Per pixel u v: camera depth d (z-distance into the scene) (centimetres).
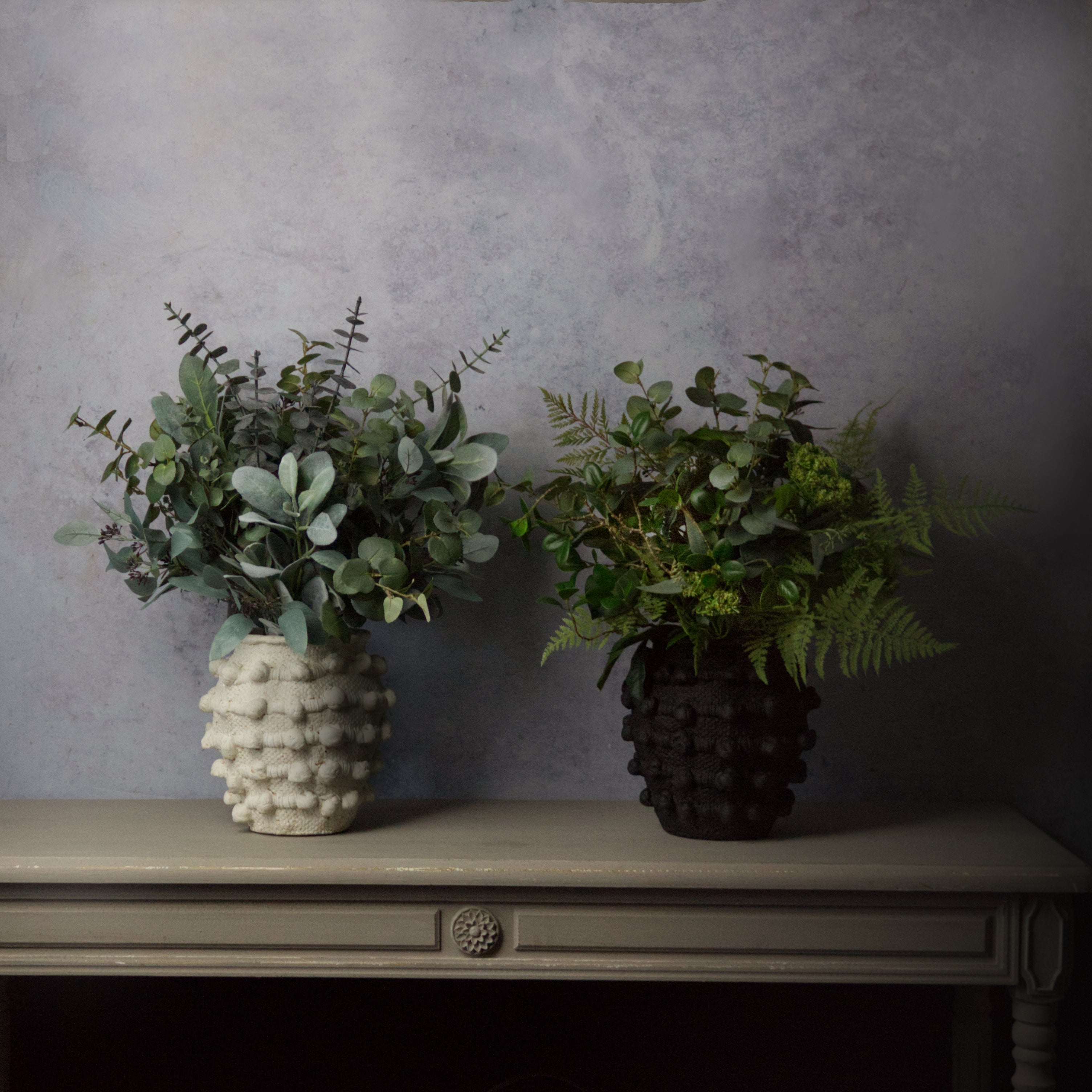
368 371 162
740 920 124
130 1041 163
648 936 124
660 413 141
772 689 128
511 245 163
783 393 145
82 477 162
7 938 125
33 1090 162
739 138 163
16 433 162
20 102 163
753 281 163
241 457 133
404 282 163
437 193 163
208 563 136
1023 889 121
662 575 125
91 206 162
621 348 163
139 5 163
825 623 124
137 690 162
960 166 163
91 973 124
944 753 161
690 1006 165
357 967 124
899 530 137
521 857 125
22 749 162
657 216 163
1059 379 163
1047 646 162
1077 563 162
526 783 162
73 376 162
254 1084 164
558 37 163
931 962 124
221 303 163
